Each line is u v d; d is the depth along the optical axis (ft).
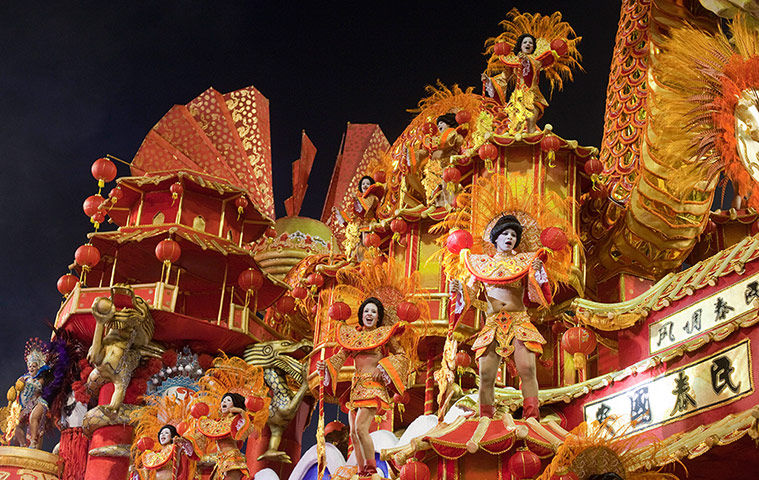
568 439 23.79
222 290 49.52
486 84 45.50
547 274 28.76
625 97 41.06
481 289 29.12
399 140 49.73
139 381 46.98
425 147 46.24
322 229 59.82
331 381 31.19
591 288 39.37
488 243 29.55
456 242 28.89
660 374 29.01
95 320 47.37
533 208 30.35
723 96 31.07
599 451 23.68
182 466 44.47
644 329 31.65
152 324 46.65
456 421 28.02
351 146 63.93
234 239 53.47
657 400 28.81
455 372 38.17
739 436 23.08
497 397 33.76
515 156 37.09
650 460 24.48
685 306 30.12
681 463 24.12
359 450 29.96
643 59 40.47
